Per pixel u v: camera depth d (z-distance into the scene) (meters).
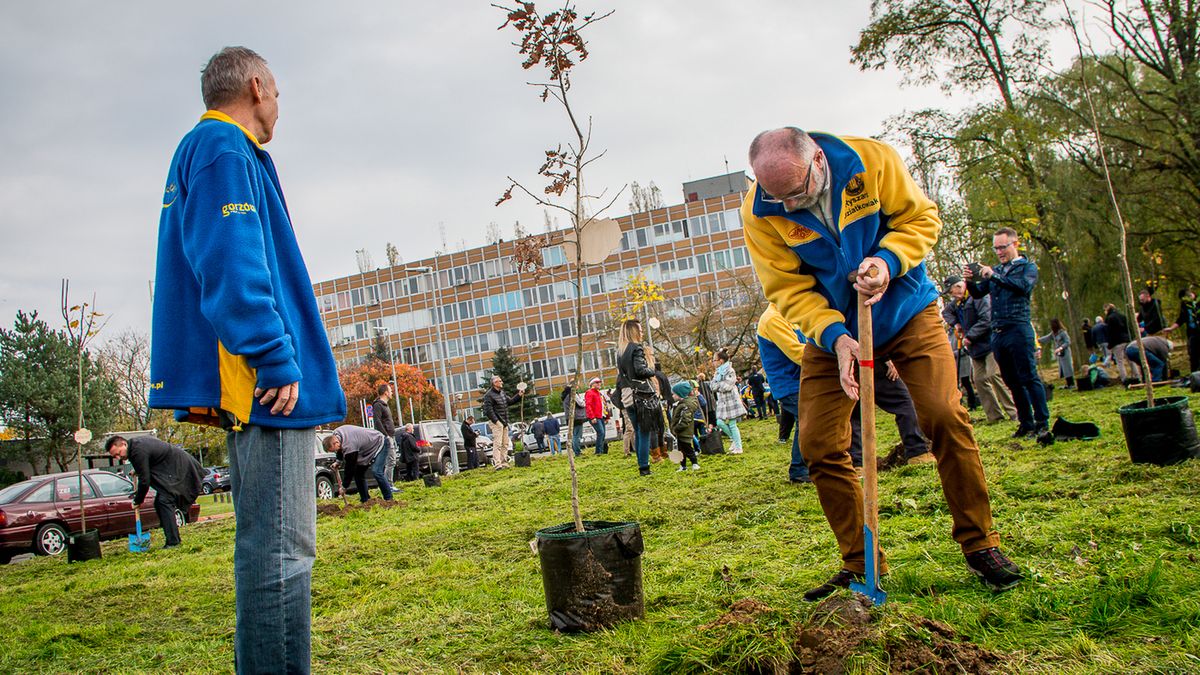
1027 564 3.51
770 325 5.89
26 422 38.66
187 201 2.48
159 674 3.71
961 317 11.29
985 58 25.30
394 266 80.44
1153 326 16.45
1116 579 3.05
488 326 76.25
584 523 3.90
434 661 3.33
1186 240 24.17
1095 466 5.92
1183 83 21.58
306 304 2.68
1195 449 5.56
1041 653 2.52
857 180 3.35
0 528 13.64
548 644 3.34
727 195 70.31
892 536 4.49
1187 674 2.24
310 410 2.55
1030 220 22.36
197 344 2.51
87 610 5.93
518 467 20.39
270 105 2.84
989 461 6.98
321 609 4.73
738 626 2.74
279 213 2.70
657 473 11.60
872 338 3.46
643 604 3.59
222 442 40.56
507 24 4.12
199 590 6.29
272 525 2.44
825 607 2.77
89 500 14.71
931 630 2.54
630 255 71.25
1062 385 20.16
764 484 8.09
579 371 4.18
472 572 5.48
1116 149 23.50
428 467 23.28
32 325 39.84
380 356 72.94
